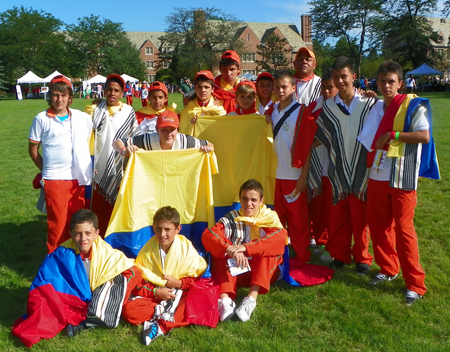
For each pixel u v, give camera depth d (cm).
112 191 552
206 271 439
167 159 490
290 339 378
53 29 6812
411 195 436
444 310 417
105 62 6669
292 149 504
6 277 509
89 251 419
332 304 436
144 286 421
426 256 537
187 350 364
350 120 479
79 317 395
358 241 504
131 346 370
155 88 601
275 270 472
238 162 536
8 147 1427
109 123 544
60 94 480
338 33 6806
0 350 364
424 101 419
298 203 518
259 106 609
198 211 509
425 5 5862
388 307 423
